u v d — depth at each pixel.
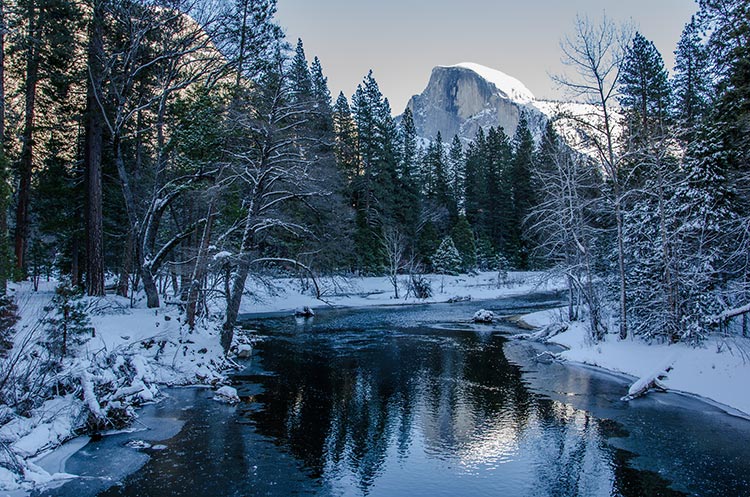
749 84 17.70
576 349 22.56
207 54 23.86
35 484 8.95
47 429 10.91
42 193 29.14
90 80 21.47
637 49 30.53
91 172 21.58
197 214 23.56
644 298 21.16
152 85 24.75
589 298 23.06
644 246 21.52
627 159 22.91
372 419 13.38
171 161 22.86
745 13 18.33
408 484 9.45
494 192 74.12
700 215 18.73
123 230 33.97
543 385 17.12
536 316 35.81
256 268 23.44
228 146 20.80
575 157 25.20
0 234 18.06
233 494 8.86
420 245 64.56
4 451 9.37
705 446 11.33
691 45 31.77
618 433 12.26
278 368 19.73
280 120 20.59
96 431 12.02
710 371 16.09
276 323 34.31
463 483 9.52
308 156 21.09
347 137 51.66
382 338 27.69
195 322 20.48
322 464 10.36
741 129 17.84
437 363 20.83
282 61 21.22
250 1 22.70
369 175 55.53
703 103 29.11
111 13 21.64
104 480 9.34
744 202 18.80
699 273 18.38
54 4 20.36
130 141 26.34
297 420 13.24
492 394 15.96
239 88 21.34
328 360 21.39
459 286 60.19
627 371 18.66
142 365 15.45
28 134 25.69
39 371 11.84
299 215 24.06
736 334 19.72
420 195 69.69
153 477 9.52
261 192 19.80
